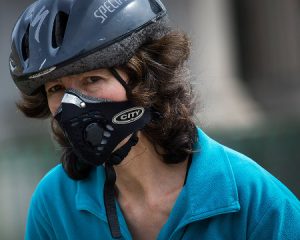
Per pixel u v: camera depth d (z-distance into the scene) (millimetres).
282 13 24906
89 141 3756
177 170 4066
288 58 24812
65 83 3785
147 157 4039
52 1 3852
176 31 4035
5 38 23375
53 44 3795
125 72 3807
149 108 3895
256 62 24281
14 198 12062
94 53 3717
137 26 3830
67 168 4172
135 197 4086
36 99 4078
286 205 3930
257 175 3980
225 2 23672
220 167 3967
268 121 15680
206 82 6164
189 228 3947
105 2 3824
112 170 3941
